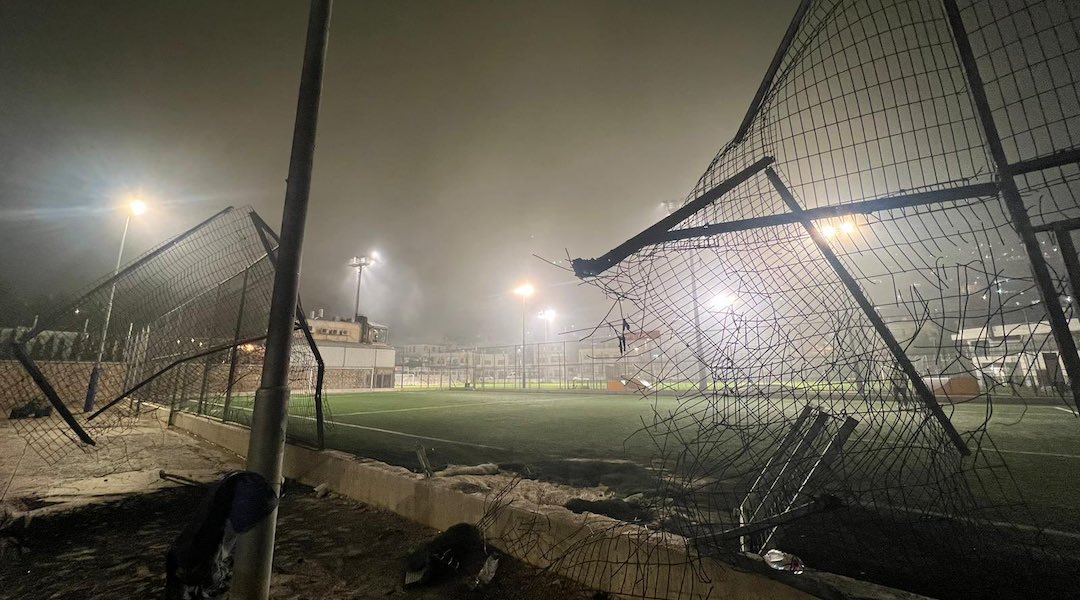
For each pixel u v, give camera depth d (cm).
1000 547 332
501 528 376
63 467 698
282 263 297
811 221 262
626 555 304
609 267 312
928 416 321
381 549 391
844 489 346
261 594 264
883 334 309
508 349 4200
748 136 310
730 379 328
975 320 233
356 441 881
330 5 335
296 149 311
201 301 969
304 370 1227
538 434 987
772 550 298
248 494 270
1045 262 195
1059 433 857
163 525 459
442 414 1492
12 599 312
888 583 291
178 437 970
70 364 1169
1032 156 204
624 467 609
